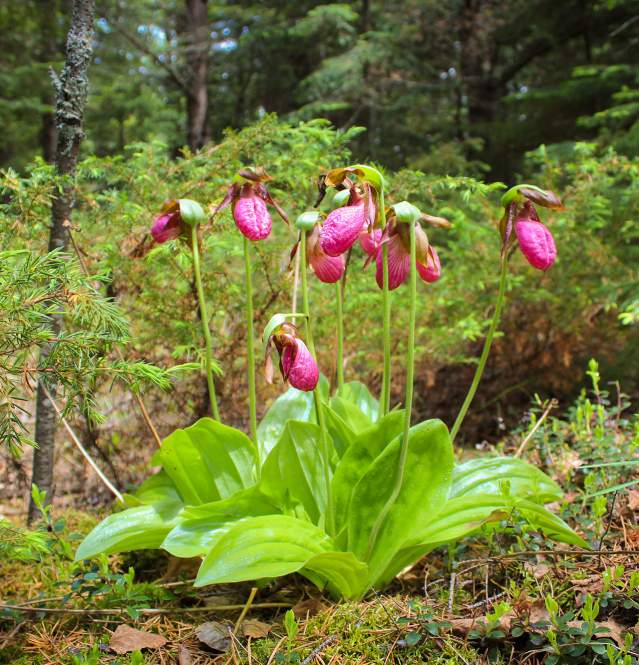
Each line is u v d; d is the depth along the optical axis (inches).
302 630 34.4
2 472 51.0
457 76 175.0
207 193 46.4
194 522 35.5
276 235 52.6
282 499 36.8
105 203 46.6
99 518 46.9
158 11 183.9
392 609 34.9
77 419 47.9
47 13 159.2
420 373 63.5
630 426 46.1
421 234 34.4
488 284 62.5
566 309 61.2
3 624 36.1
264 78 186.9
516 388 65.1
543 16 144.6
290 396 41.7
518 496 37.2
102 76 180.2
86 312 33.8
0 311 32.2
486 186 49.4
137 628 35.3
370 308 56.6
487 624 32.7
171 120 218.1
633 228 64.7
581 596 34.2
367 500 35.6
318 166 48.8
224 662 33.2
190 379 49.5
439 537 35.2
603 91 126.9
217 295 47.4
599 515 37.1
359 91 157.2
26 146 196.7
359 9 182.5
